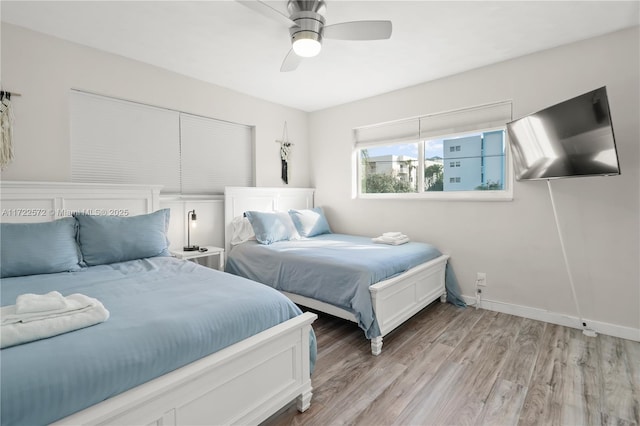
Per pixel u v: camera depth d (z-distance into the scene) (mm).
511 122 2818
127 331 1203
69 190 2525
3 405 877
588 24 2369
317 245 3297
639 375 1999
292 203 4340
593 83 2580
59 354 1038
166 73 3182
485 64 3070
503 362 2178
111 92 2830
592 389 1868
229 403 1378
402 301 2656
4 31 2314
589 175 2297
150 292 1673
